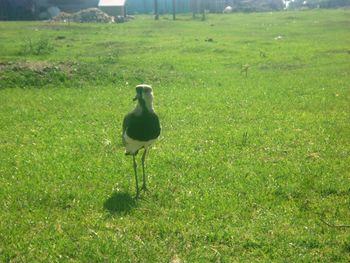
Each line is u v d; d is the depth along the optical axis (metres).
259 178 9.77
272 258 7.00
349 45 34.31
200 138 12.50
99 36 42.84
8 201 8.74
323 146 11.84
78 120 14.52
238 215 8.25
